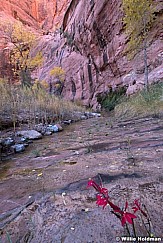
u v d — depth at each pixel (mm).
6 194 1584
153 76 10391
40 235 985
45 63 30016
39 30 43344
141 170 1655
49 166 2285
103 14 16719
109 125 5973
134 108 6961
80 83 21828
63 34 27938
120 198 1219
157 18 10805
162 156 1962
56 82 24719
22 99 7801
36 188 1615
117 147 2734
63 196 1367
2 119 5637
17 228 1071
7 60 28594
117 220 1007
